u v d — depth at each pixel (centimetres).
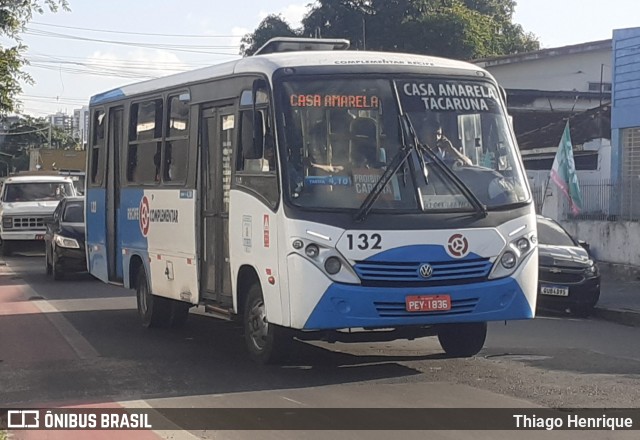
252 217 974
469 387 912
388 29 4253
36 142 8756
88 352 1140
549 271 1566
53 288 1952
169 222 1211
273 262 927
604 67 3628
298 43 1158
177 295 1195
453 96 969
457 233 912
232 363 1051
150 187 1276
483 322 992
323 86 940
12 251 2919
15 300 1722
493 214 934
